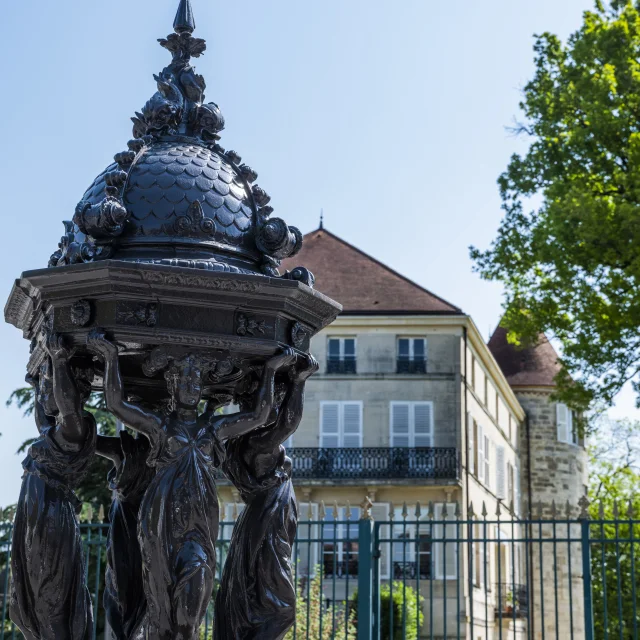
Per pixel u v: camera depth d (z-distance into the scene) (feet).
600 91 67.26
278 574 14.02
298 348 13.93
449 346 133.49
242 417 13.41
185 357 13.08
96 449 14.98
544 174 69.36
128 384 15.51
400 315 133.69
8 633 40.14
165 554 12.58
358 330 134.51
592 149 68.03
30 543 13.10
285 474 14.52
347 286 138.51
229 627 14.14
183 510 12.67
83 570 13.57
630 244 62.49
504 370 190.49
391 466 129.59
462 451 130.62
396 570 121.70
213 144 14.99
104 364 13.21
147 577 12.64
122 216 13.33
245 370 14.03
